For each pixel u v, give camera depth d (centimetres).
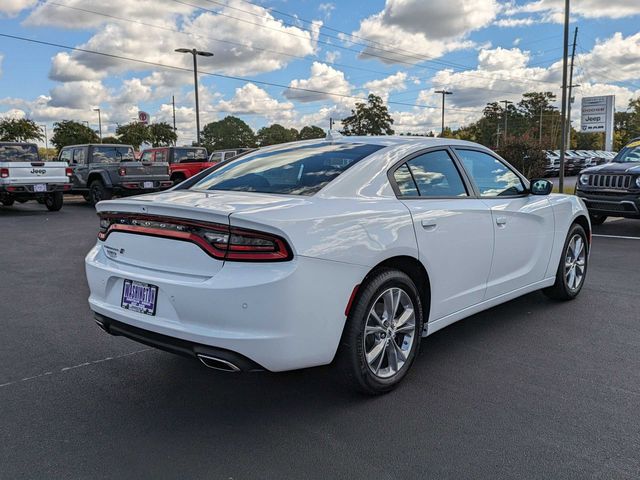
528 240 458
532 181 466
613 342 424
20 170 1408
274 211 286
